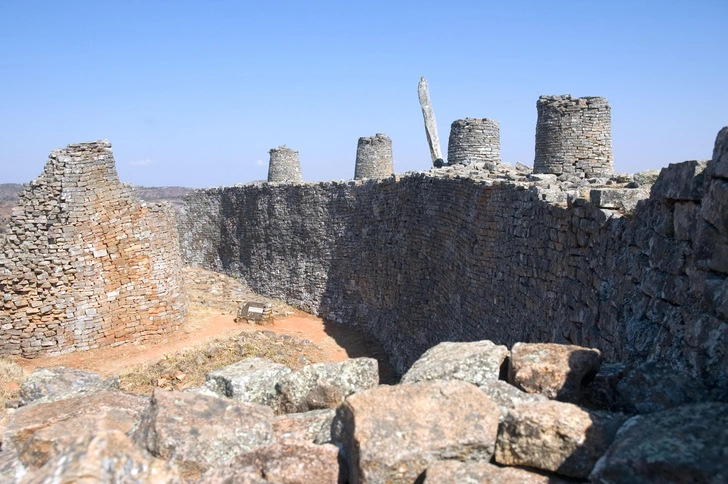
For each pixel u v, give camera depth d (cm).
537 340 1174
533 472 460
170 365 1792
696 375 553
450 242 1909
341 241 2953
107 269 2036
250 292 3584
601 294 874
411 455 466
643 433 434
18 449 551
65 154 1973
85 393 782
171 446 514
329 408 677
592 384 567
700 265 593
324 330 2734
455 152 2588
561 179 1494
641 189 930
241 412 576
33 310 1953
